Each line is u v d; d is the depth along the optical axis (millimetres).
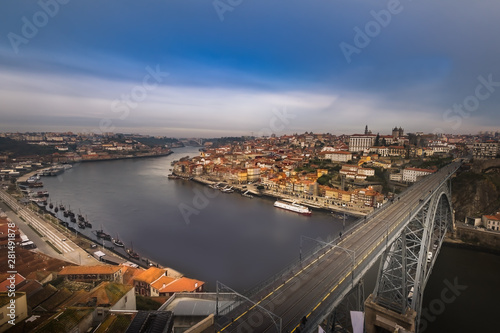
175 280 66438
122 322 38250
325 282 42812
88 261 87688
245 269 85750
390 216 73750
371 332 52844
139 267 84625
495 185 138875
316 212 155500
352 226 66438
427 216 68812
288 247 102750
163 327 31125
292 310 36188
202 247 102812
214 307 45719
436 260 98938
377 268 80188
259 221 136375
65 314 38000
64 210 152125
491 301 72938
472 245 110875
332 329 45594
